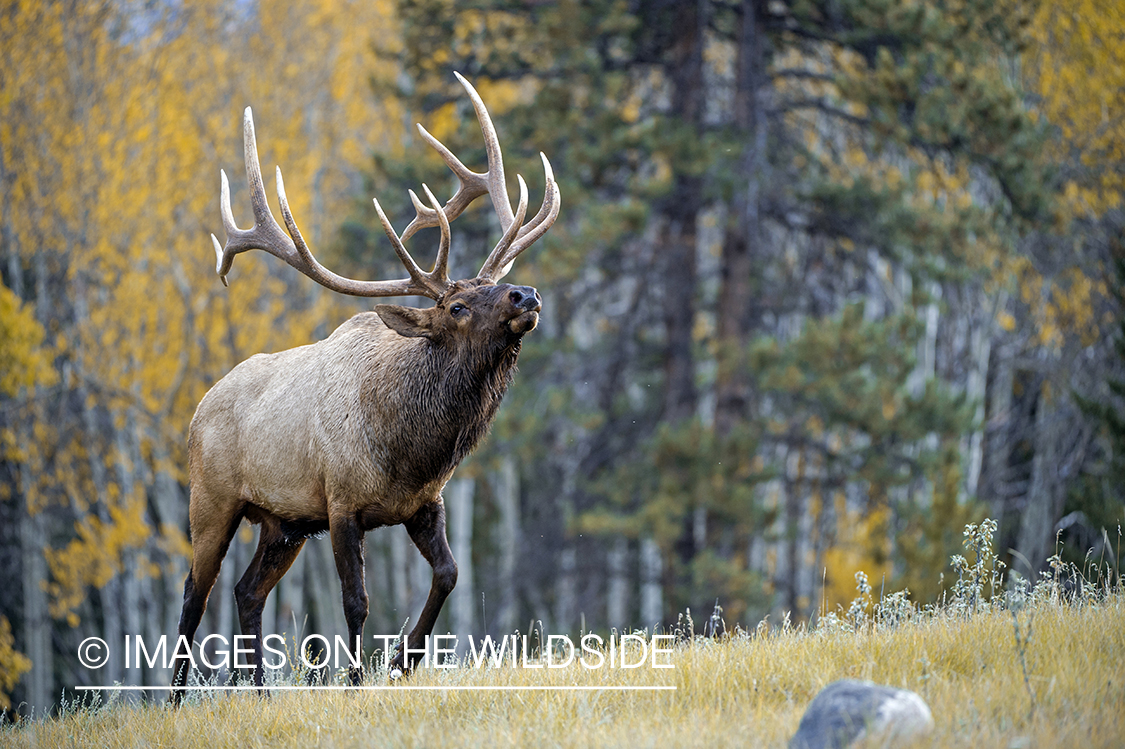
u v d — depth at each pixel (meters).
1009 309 79.75
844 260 62.94
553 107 61.16
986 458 79.62
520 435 59.78
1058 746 14.05
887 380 56.72
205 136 77.00
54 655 79.19
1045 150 64.44
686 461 57.03
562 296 65.94
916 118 55.12
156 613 76.62
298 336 71.44
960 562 23.30
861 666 18.44
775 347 57.97
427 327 22.75
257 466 24.73
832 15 58.16
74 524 76.81
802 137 65.50
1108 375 66.56
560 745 16.25
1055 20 70.12
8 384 59.03
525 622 89.94
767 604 55.78
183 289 68.62
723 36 62.59
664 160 58.28
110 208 70.44
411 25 65.06
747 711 16.86
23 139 69.50
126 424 71.75
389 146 83.56
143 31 79.00
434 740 17.00
